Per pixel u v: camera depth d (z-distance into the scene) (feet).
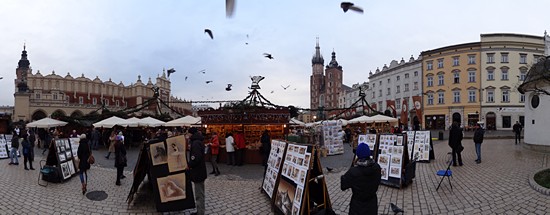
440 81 157.79
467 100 148.87
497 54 144.15
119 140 28.89
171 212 20.58
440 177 29.58
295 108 57.93
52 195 24.62
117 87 218.38
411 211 19.85
